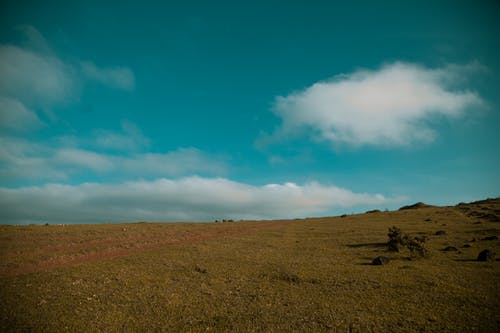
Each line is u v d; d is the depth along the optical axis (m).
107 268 33.50
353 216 90.06
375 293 22.42
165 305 22.33
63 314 20.97
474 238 40.34
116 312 21.16
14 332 18.33
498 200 91.56
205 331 17.97
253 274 29.97
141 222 83.38
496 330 16.02
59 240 49.16
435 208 92.38
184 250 43.88
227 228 71.00
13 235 51.72
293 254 39.03
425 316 18.06
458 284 23.03
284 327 17.84
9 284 27.75
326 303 21.09
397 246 37.66
